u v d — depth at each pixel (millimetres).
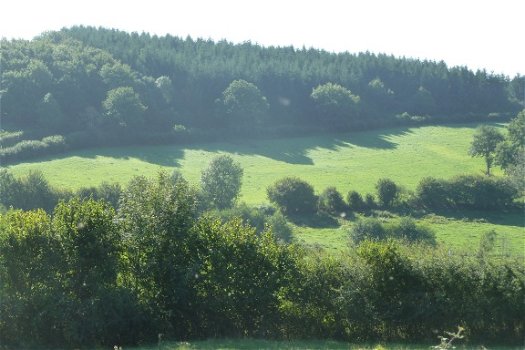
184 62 169750
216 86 158375
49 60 143000
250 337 33312
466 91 176875
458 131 157750
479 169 124375
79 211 31438
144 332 31453
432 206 96312
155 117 139125
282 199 96500
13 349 28672
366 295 34156
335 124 156125
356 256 35250
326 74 174125
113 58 164000
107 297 30047
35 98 125000
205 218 34812
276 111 159000
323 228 89125
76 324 29156
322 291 34250
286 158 132125
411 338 34312
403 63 192125
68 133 123625
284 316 34188
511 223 89375
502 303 33938
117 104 129125
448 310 33938
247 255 33812
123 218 32875
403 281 34469
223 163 101688
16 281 30219
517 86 181625
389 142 147625
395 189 97250
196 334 33312
